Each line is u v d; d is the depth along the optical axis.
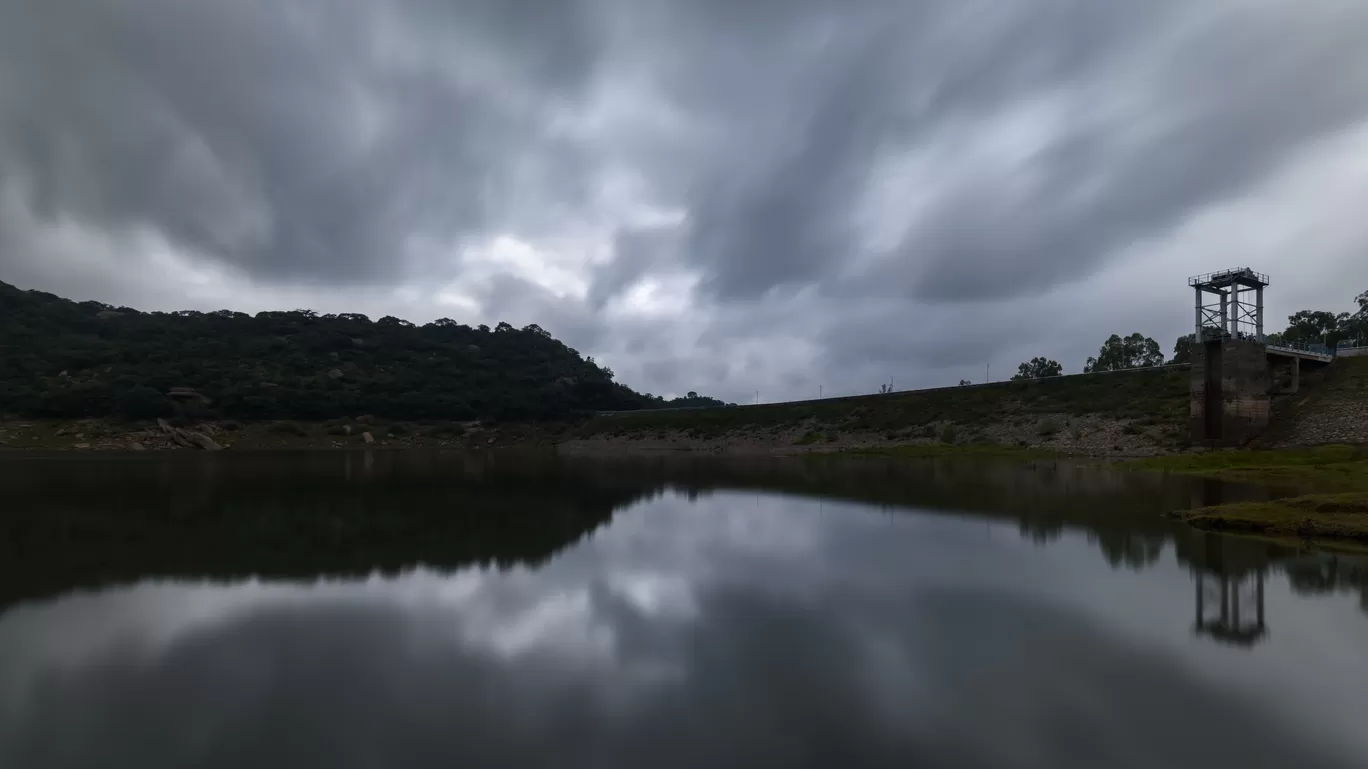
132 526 24.06
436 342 159.50
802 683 9.91
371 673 10.27
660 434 108.56
